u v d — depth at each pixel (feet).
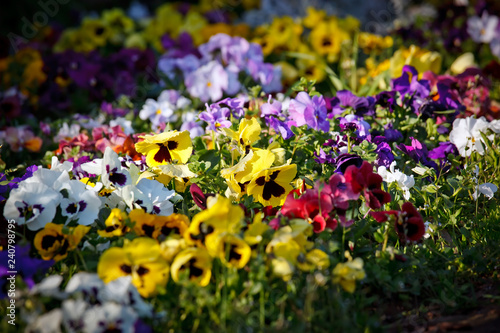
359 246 9.87
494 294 9.41
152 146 11.34
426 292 9.70
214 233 8.58
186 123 14.74
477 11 25.41
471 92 15.98
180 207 11.43
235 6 36.88
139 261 8.36
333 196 9.48
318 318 8.39
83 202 10.04
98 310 7.41
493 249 10.39
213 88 17.80
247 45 18.97
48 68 22.08
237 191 10.82
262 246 8.88
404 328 8.84
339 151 11.85
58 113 21.33
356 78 22.38
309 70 23.47
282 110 13.82
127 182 10.72
